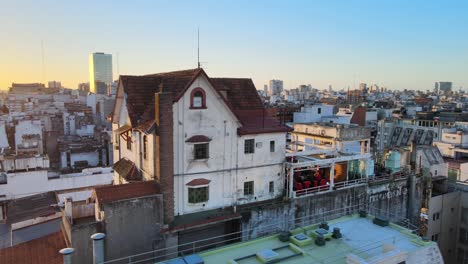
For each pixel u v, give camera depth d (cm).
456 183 4859
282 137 3538
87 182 5156
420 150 4950
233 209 3147
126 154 3541
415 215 4412
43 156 5528
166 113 2731
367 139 5350
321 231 2311
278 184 3550
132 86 3194
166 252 2747
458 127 8544
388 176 4362
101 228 2498
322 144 5388
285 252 2114
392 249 2003
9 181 4706
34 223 3828
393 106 15075
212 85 3003
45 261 2483
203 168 3055
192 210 3038
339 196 3769
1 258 2570
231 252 2130
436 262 2178
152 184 2773
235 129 3209
